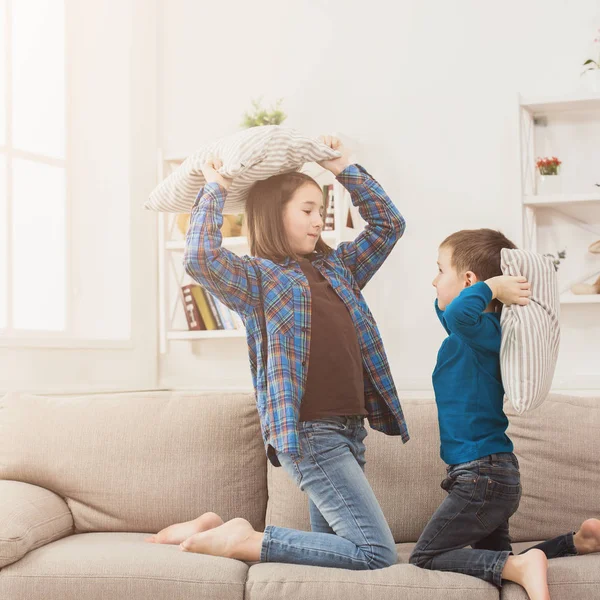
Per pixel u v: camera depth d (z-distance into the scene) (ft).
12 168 10.34
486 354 6.06
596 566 5.57
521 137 9.77
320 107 11.25
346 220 10.48
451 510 5.82
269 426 5.75
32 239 10.64
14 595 5.87
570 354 10.03
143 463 7.39
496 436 5.93
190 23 11.98
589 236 10.06
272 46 11.53
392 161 10.87
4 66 10.29
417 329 10.67
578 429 7.09
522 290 5.98
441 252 6.59
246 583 5.70
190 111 11.93
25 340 9.71
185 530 6.68
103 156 11.66
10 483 7.26
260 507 7.40
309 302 6.01
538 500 7.02
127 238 11.53
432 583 5.54
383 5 11.02
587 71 10.00
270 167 6.15
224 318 11.02
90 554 6.06
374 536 5.80
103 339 11.05
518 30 10.46
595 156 10.07
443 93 10.73
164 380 11.89
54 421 7.64
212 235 5.81
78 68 11.71
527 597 5.44
